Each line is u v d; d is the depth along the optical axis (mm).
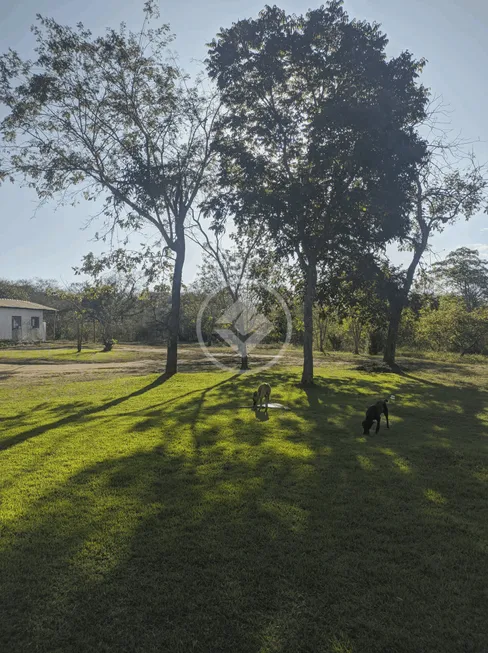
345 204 13336
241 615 2789
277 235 14664
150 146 17438
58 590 3039
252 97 14773
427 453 6379
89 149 17000
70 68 15719
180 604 2893
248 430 7879
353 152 12727
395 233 13664
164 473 5453
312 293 14977
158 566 3326
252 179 14133
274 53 13797
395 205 13328
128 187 16438
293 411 9930
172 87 17328
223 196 14531
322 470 5578
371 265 14438
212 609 2844
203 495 4703
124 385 15234
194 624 2715
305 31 13609
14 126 15969
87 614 2799
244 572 3236
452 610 2855
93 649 2512
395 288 15367
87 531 3875
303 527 3969
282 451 6441
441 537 3826
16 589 3045
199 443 6918
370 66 13117
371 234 14070
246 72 14648
